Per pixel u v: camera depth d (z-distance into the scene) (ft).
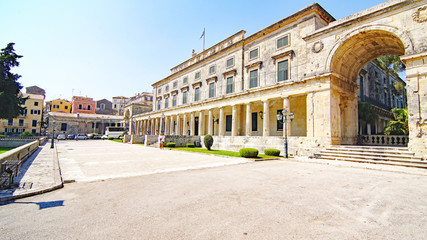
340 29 56.70
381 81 109.09
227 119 110.11
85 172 33.53
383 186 24.31
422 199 19.54
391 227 13.69
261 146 71.15
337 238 12.15
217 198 19.86
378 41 56.08
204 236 12.38
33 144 63.82
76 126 214.48
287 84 67.67
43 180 26.20
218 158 54.24
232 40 105.81
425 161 37.27
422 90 41.78
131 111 198.90
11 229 13.39
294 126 78.74
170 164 42.88
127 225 13.97
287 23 78.54
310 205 17.88
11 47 119.03
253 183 26.03
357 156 45.83
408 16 44.83
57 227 13.70
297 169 36.91
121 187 24.21
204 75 120.88
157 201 19.04
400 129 74.74
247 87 93.45
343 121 65.92
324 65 58.95
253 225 13.94
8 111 111.04
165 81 164.45
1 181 23.03
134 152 70.13
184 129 122.01
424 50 41.57
